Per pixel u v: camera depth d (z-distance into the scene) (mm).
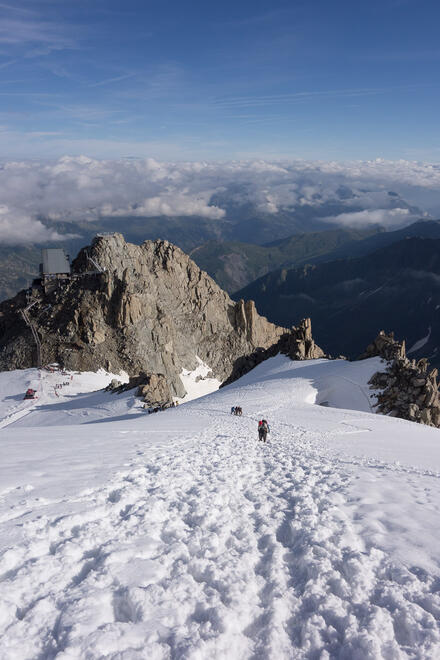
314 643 6617
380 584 8195
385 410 68000
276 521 11719
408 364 72250
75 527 10141
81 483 13742
